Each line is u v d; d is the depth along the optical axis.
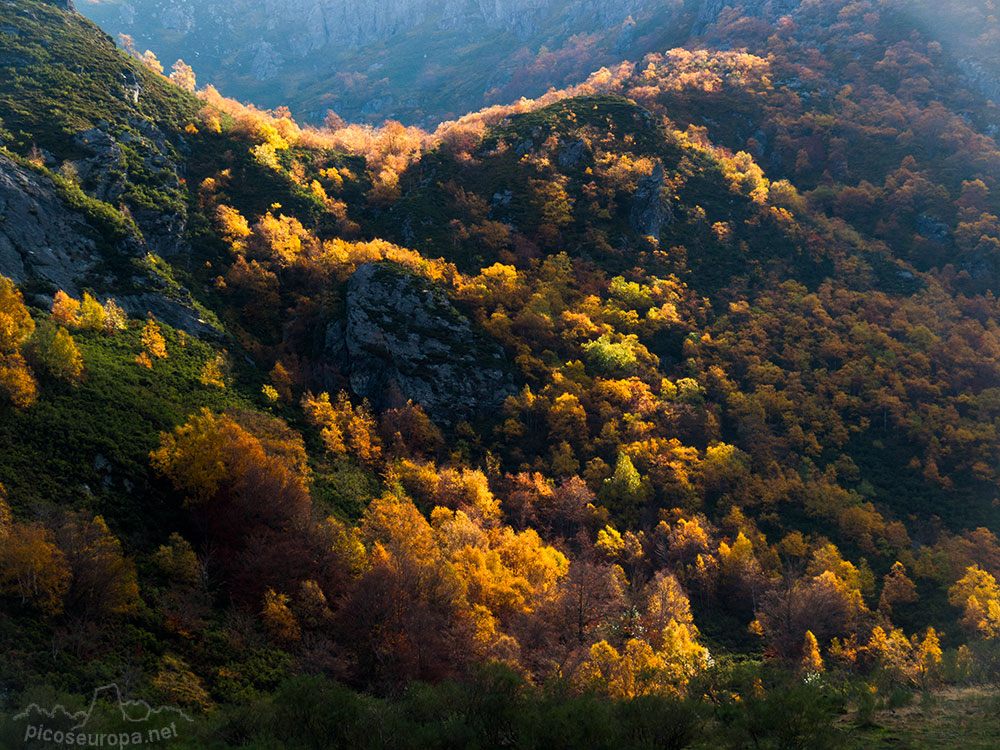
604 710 37.62
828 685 55.03
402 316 134.62
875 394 149.25
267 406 107.88
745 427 136.75
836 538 116.50
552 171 195.00
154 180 144.38
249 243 146.88
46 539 56.81
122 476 72.19
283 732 38.66
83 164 133.25
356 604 66.94
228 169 170.12
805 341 163.62
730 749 36.38
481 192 192.38
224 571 70.12
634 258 179.25
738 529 111.75
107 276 112.75
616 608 80.19
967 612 96.00
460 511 94.25
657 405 135.25
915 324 173.00
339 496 91.88
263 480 78.25
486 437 125.25
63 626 53.06
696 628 90.62
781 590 97.56
